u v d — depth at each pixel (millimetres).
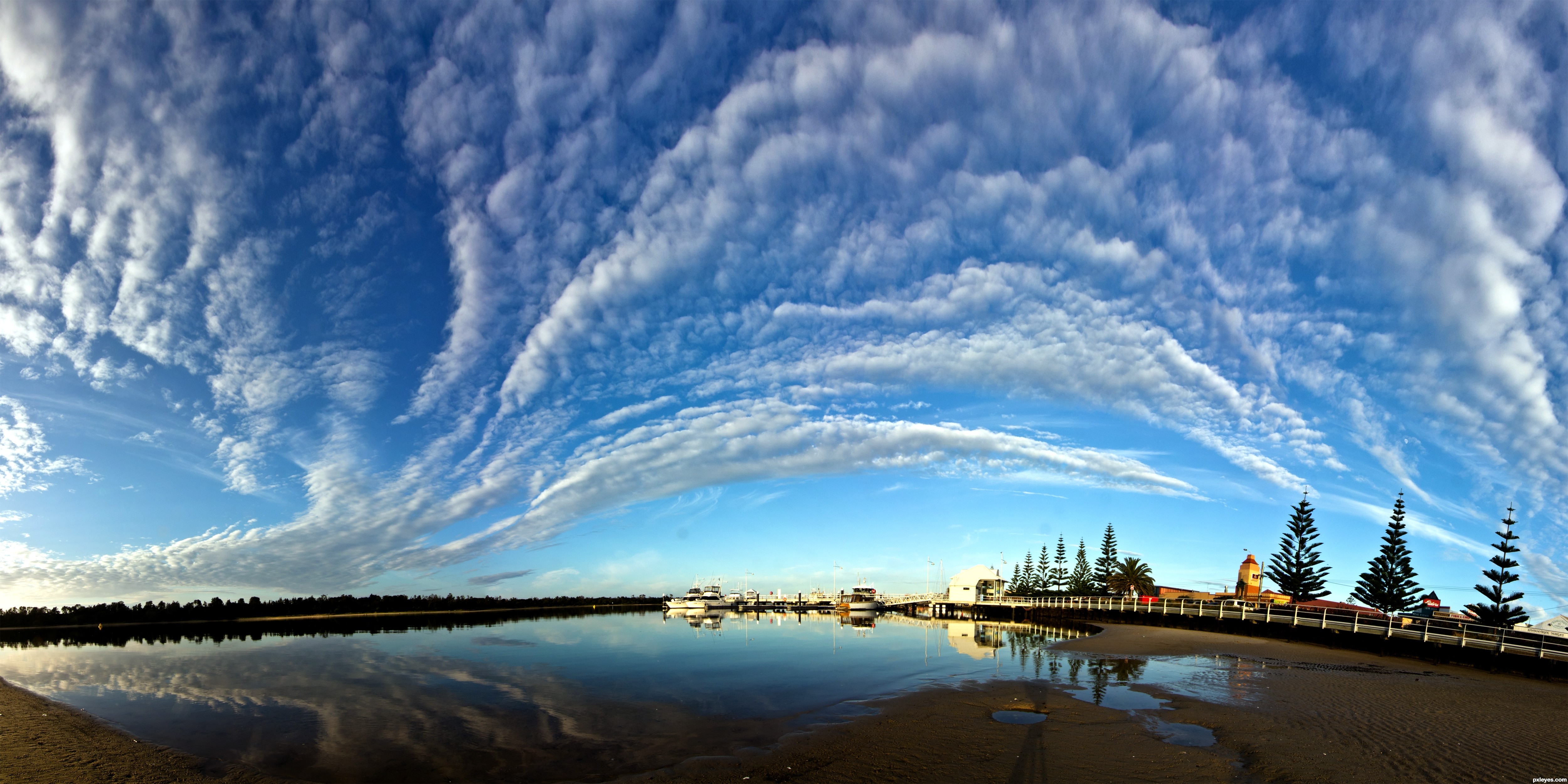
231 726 21531
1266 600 80812
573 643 54656
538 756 17516
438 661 40969
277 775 16062
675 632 70875
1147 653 37406
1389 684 25375
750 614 131000
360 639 63750
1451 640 31844
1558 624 40938
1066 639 54062
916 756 15867
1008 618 100188
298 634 73938
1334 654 36375
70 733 19891
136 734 20297
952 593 116062
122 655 49312
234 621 112062
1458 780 13250
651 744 18312
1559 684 26000
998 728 18422
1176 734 17328
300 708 24562
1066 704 21594
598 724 21219
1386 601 75312
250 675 34938
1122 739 16906
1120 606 66375
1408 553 75750
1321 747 15680
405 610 141125
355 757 17672
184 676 34656
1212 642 43594
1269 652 37625
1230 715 19344
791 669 34469
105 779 15234
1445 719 18719
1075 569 141000
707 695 26391
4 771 15688
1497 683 26016
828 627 80062
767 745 17641
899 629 73500
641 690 27953
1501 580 67812
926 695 24016
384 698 26656
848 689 26828
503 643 56094
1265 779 13531
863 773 14781
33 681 33062
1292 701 21562
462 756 17656
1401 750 15469
